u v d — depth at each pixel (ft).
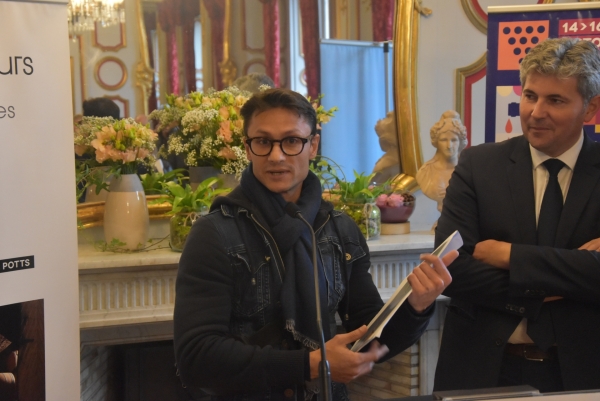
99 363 8.82
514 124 7.27
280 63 9.61
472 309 5.39
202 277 4.33
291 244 4.46
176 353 4.30
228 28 9.36
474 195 5.49
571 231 5.14
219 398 4.46
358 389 9.87
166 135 9.08
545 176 5.34
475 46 10.29
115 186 7.79
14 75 4.73
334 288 4.66
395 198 9.09
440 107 10.27
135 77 9.03
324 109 9.80
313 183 4.79
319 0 9.70
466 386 5.24
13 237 4.77
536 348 5.15
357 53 9.94
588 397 3.54
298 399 4.35
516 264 4.99
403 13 9.93
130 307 7.46
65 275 5.01
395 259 8.42
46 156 4.88
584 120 5.18
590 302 5.07
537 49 5.07
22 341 4.86
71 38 8.73
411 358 8.95
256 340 4.37
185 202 7.65
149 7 9.04
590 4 7.05
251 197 4.59
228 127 8.23
